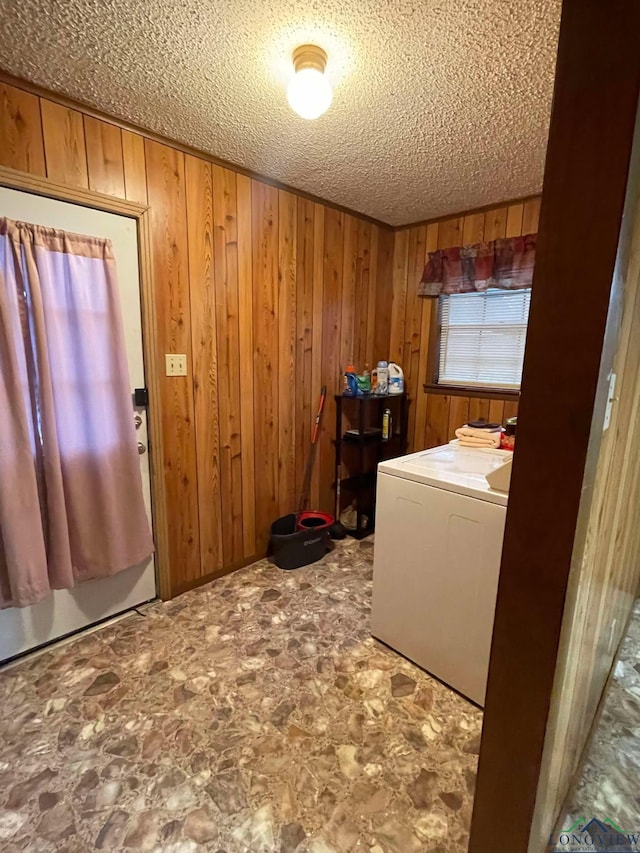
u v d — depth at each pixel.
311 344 2.91
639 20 0.62
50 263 1.74
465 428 2.32
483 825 1.02
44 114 1.68
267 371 2.67
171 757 1.42
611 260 0.68
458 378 3.14
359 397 2.97
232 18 1.29
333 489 3.27
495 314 2.91
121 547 2.08
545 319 0.76
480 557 1.57
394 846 1.16
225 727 1.53
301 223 2.69
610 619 1.55
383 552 1.92
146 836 1.18
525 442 0.81
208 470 2.45
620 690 1.71
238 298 2.45
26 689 1.70
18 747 1.45
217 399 2.43
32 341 1.72
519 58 1.44
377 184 2.51
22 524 1.74
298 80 1.42
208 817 1.23
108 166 1.87
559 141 0.71
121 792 1.30
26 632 1.89
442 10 1.25
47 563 1.86
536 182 2.43
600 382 0.73
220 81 1.60
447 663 1.72
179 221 2.13
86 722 1.55
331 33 1.35
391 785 1.33
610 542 1.26
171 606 2.28
